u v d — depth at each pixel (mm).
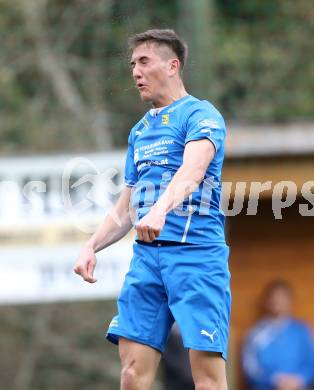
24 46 63656
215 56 67188
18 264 41188
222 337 19062
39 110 62500
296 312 41219
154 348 19203
